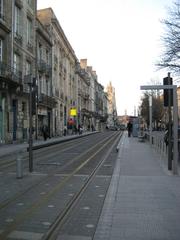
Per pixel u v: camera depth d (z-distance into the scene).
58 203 8.24
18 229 6.26
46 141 34.59
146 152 21.59
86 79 93.38
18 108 34.28
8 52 31.20
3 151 22.77
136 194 9.10
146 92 67.31
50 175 12.63
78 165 15.71
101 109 133.12
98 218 6.96
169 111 13.27
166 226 6.39
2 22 29.84
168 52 20.05
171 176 12.03
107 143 32.69
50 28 49.12
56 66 53.41
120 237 5.79
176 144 12.45
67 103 64.25
